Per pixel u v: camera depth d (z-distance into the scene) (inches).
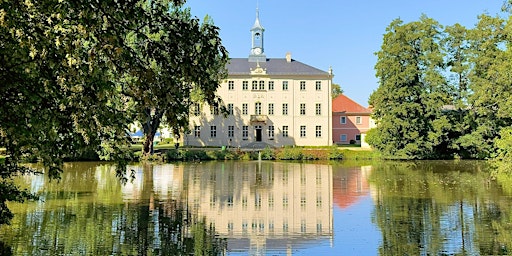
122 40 238.1
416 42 2059.5
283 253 425.7
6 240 450.3
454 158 2081.7
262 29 2701.8
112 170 1261.1
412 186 949.8
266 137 2554.1
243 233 505.0
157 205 674.2
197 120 2507.4
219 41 261.7
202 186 935.0
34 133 258.4
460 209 650.8
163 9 260.7
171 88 248.2
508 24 1214.3
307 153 2043.6
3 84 245.8
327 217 602.5
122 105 321.4
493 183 996.6
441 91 2020.2
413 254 417.7
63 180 997.2
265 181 1052.5
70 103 247.4
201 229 521.3
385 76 2082.9
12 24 220.2
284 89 2571.4
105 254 408.5
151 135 1732.3
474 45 2000.5
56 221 542.0
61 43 229.5
